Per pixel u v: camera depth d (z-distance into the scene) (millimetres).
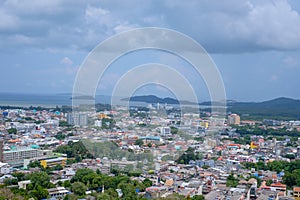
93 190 163875
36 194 154125
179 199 144250
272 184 192250
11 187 164500
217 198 157375
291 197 172750
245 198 165375
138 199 144125
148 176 165375
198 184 172625
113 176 163875
